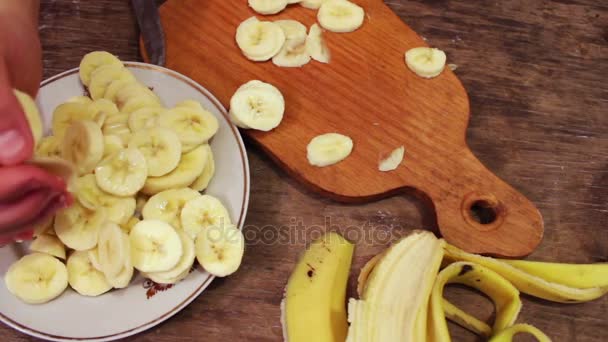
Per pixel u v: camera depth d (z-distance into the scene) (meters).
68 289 0.67
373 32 0.77
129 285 0.67
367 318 0.66
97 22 0.79
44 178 0.55
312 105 0.74
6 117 0.53
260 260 0.71
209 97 0.72
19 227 0.58
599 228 0.73
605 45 0.80
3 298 0.66
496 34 0.80
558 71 0.78
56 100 0.73
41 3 0.79
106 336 0.66
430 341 0.66
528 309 0.70
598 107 0.77
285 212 0.73
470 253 0.69
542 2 0.81
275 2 0.76
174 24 0.77
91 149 0.66
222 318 0.70
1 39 0.55
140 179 0.67
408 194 0.73
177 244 0.66
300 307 0.68
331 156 0.72
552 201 0.73
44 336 0.66
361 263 0.71
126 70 0.73
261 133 0.73
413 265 0.68
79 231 0.67
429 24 0.80
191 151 0.70
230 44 0.76
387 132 0.73
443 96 0.75
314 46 0.76
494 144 0.75
